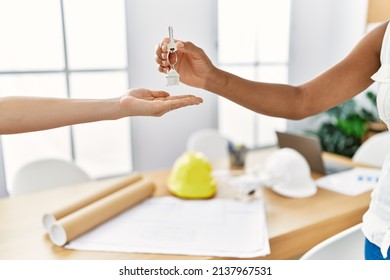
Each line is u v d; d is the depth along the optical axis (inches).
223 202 75.5
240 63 97.0
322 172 87.8
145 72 73.7
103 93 113.5
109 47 100.7
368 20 86.4
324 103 60.8
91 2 87.5
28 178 87.0
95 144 136.3
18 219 72.0
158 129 120.0
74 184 89.4
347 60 59.9
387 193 55.3
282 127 141.3
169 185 80.6
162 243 64.2
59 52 107.1
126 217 70.9
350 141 151.4
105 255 62.2
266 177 80.0
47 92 120.6
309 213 71.9
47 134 145.2
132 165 120.8
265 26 89.5
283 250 66.6
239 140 148.3
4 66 108.1
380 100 55.5
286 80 88.8
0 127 51.7
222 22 84.7
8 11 97.4
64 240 64.1
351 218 72.7
